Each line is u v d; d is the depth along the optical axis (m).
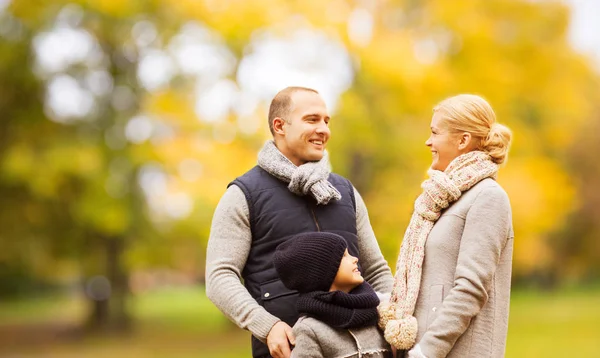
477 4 14.76
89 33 16.86
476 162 2.97
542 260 29.47
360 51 13.03
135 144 15.20
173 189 13.36
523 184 13.72
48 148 15.82
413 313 2.96
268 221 3.19
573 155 30.09
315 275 2.87
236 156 13.38
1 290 36.75
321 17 13.34
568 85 16.75
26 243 19.84
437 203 2.99
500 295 2.92
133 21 15.92
